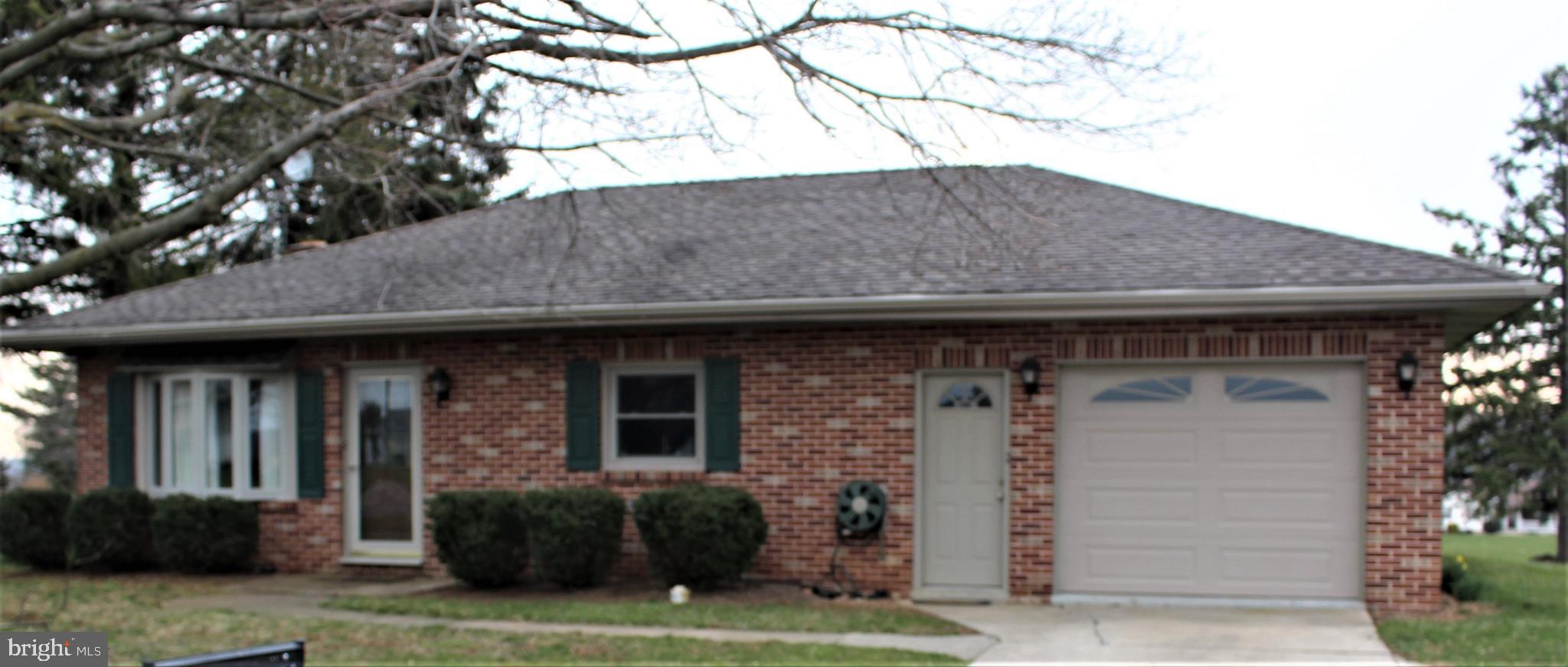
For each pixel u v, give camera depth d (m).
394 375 13.39
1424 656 8.45
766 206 14.73
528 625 9.72
